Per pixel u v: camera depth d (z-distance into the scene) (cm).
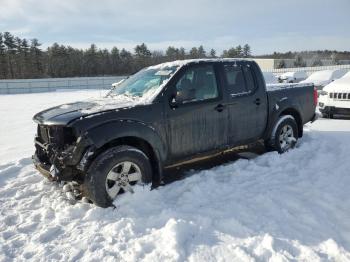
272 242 313
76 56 8719
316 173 490
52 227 358
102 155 390
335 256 295
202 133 478
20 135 956
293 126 616
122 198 400
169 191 444
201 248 314
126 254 309
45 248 323
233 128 517
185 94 454
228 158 590
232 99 511
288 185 449
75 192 421
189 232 339
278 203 396
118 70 8825
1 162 655
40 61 8244
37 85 4353
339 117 1013
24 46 8050
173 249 308
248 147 573
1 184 504
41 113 450
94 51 8831
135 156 409
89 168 386
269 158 552
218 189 441
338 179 466
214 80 495
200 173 504
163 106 438
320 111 986
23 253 318
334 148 621
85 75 8562
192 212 382
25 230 364
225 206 393
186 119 458
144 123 420
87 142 379
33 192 463
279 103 586
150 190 426
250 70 551
